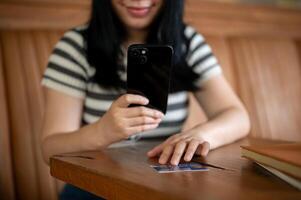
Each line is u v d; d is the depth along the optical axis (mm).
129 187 502
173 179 520
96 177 570
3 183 1155
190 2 1619
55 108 924
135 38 1039
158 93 706
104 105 983
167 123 1016
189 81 1064
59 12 1391
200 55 1085
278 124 1669
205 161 658
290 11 1897
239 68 1639
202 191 460
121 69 998
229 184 497
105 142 734
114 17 994
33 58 1265
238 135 893
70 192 896
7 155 1171
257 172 568
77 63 978
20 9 1329
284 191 465
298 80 1767
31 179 1188
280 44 1778
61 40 1012
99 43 967
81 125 1007
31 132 1207
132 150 779
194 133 809
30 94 1229
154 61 690
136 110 687
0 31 1269
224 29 1709
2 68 1216
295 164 464
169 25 1008
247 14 1775
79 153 730
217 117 930
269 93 1674
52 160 690
